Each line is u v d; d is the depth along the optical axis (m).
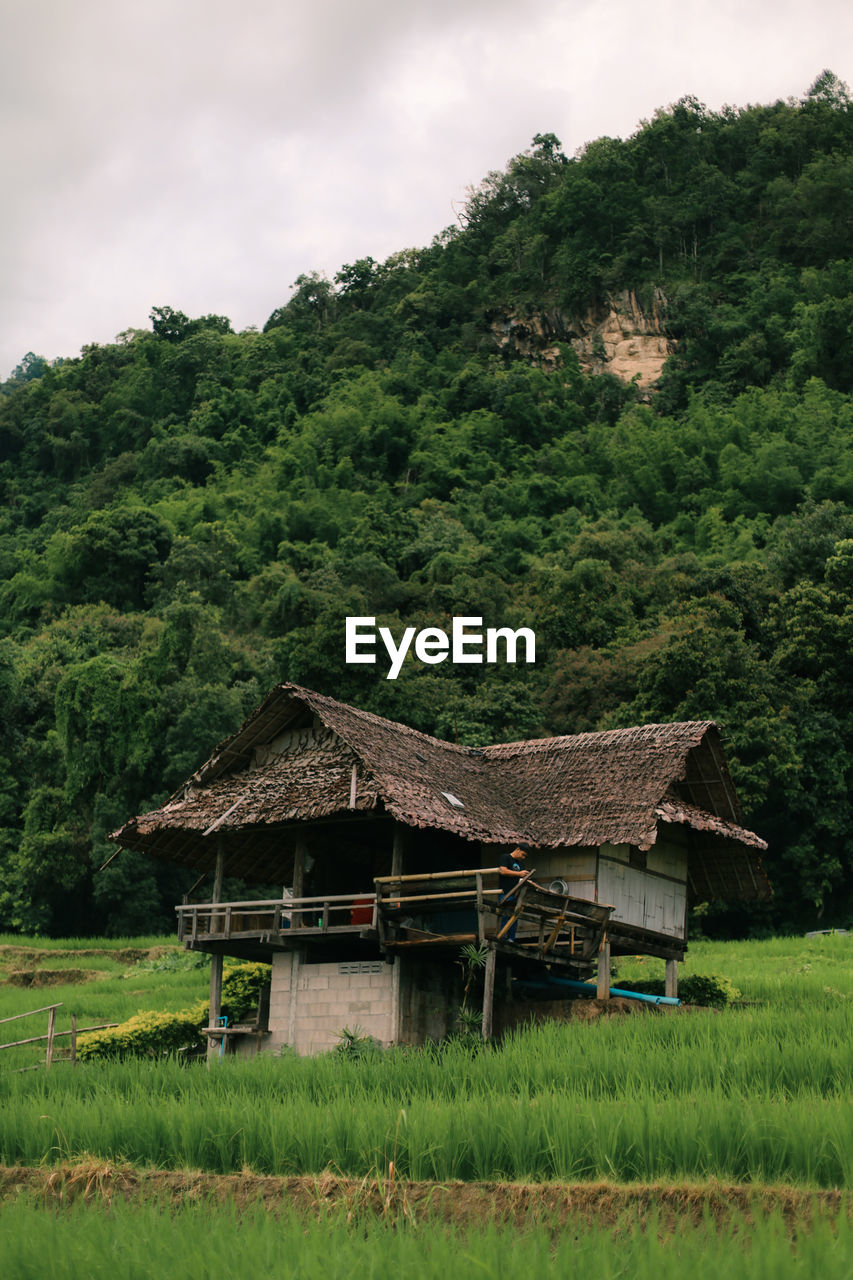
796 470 78.94
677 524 77.19
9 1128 14.25
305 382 105.94
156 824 22.67
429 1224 10.20
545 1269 8.39
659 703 44.84
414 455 89.69
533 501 83.00
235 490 87.06
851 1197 10.02
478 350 111.62
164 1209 11.35
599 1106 12.16
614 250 115.00
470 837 20.98
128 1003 27.61
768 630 50.50
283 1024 21.73
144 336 125.56
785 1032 15.55
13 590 74.94
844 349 93.50
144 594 72.75
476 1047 16.83
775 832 44.31
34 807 46.31
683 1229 9.40
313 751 22.89
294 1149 12.87
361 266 130.88
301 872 22.00
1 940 38.41
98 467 108.06
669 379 103.25
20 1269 9.46
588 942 21.53
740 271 112.75
